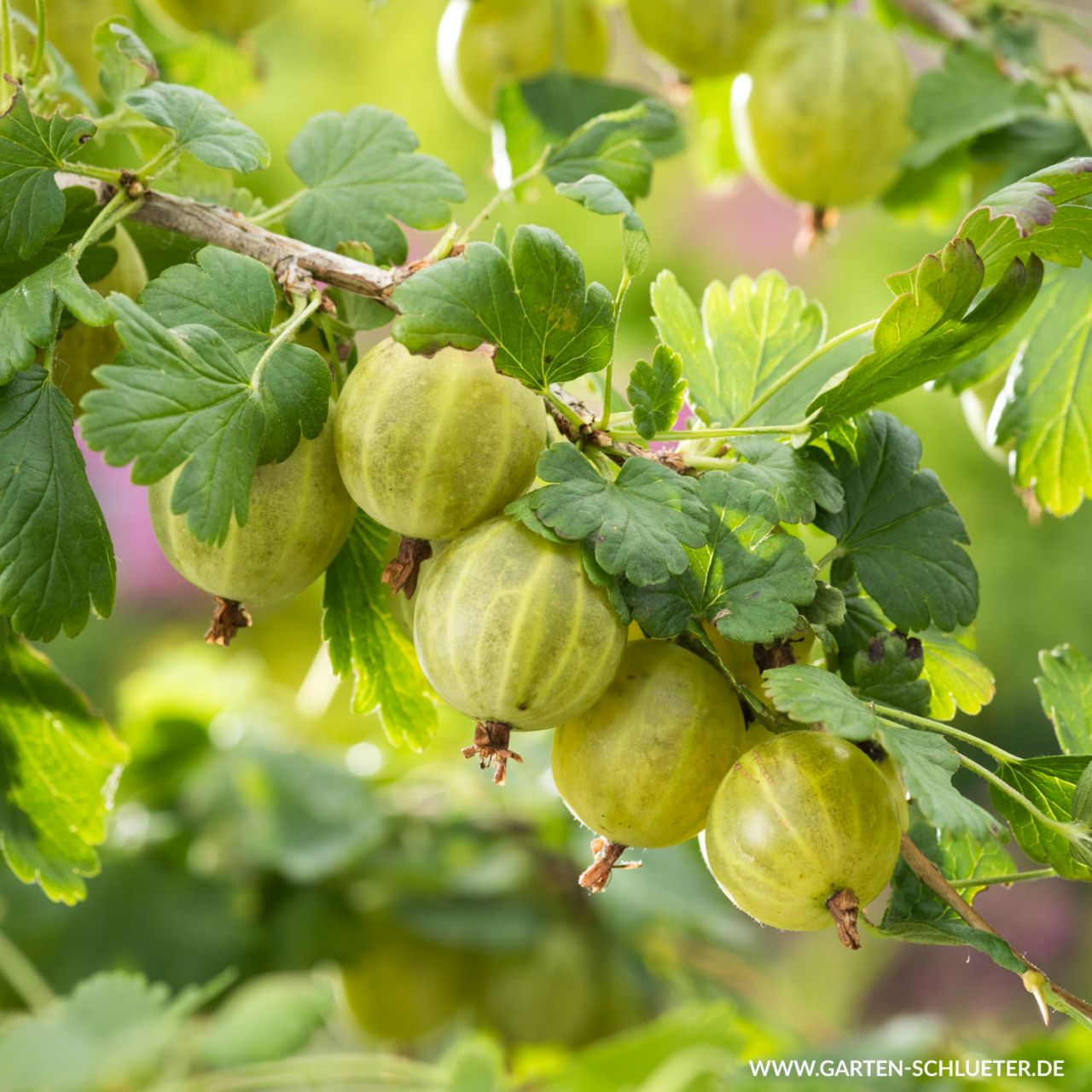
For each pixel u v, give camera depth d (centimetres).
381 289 52
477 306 50
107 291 54
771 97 63
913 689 52
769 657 51
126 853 70
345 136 55
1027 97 63
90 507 52
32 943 67
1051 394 59
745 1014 70
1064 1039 60
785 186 65
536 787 69
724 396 54
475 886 66
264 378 51
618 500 51
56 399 52
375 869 69
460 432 51
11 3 60
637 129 57
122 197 52
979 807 49
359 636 54
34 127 52
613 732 51
